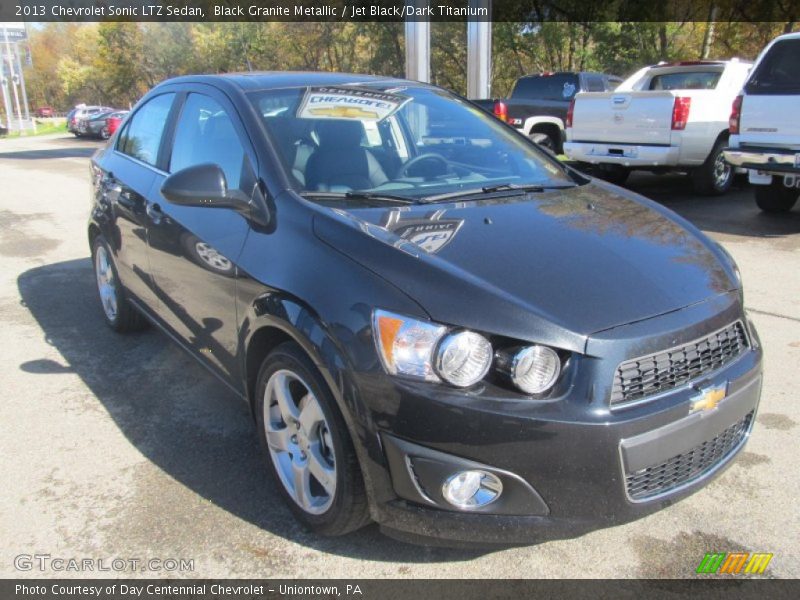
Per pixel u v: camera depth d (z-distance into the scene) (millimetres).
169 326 3754
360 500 2355
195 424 3561
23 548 2604
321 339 2303
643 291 2381
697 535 2637
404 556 2543
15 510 2834
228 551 2578
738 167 7852
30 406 3766
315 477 2564
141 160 4141
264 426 2801
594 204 3154
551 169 3729
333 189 2996
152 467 3156
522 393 2119
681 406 2234
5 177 14859
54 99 88250
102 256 4832
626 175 11008
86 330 4969
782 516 2734
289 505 2734
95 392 3943
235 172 3135
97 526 2729
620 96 9414
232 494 2934
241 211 2922
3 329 4992
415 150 3518
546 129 13883
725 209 8859
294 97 3404
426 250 2439
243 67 35281
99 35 50500
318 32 31203
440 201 3006
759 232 7492
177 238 3354
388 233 2535
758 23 22969
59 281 6277
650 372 2223
